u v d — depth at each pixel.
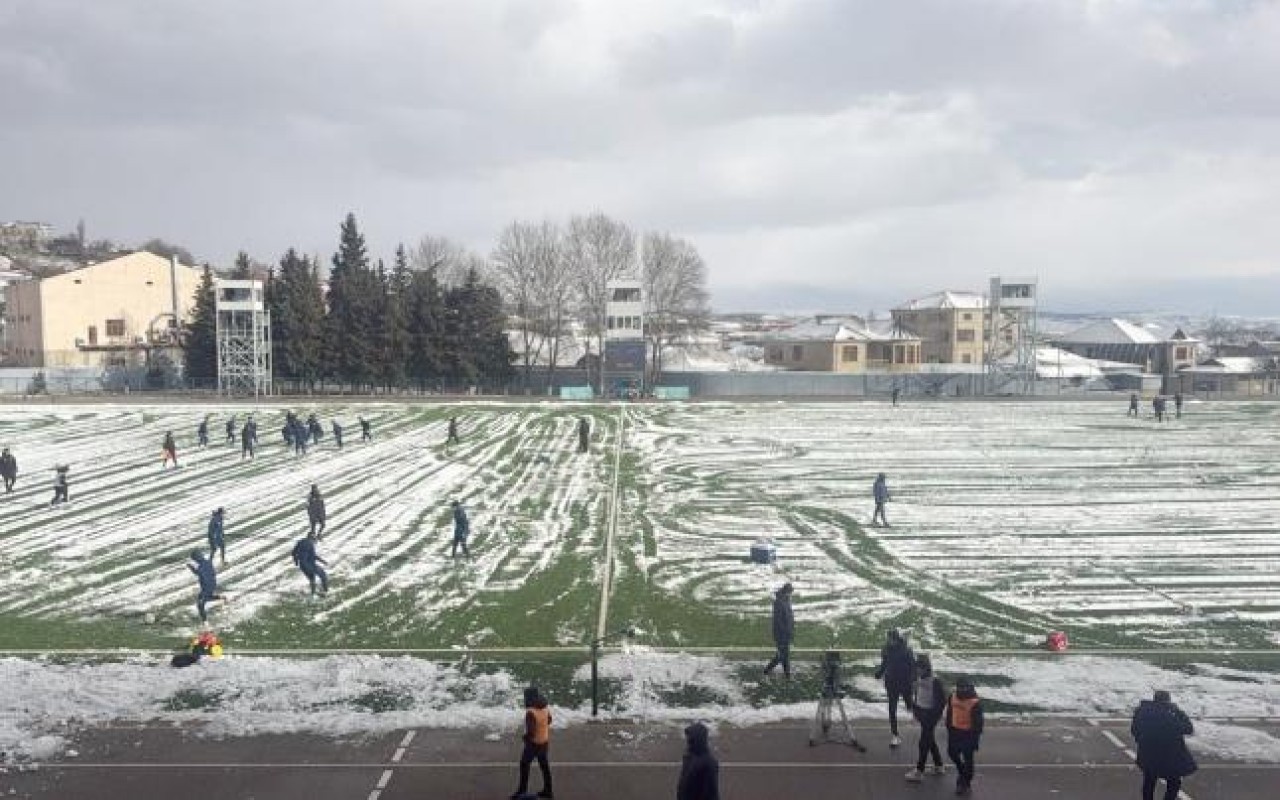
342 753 14.70
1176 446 50.94
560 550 28.83
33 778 13.88
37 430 58.22
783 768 14.20
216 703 16.78
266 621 22.19
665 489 39.31
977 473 42.84
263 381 84.88
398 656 19.59
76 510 35.00
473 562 27.39
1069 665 18.66
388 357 87.50
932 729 13.78
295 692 17.28
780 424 62.69
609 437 56.09
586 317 102.94
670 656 19.22
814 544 29.62
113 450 50.44
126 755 14.66
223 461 46.84
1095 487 39.12
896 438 55.38
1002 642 20.59
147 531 31.52
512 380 92.94
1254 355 135.12
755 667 18.83
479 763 14.35
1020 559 27.67
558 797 13.28
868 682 18.11
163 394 83.38
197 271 107.12
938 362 120.38
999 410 71.00
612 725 15.73
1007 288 86.81
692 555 28.23
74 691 17.19
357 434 57.81
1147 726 12.42
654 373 91.81
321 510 30.16
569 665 18.92
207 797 13.33
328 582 25.36
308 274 90.12
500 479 41.72
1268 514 33.56
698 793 11.23
